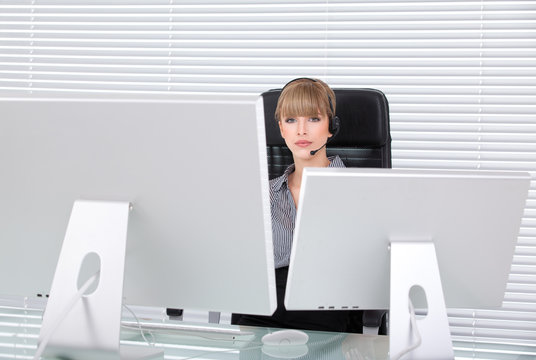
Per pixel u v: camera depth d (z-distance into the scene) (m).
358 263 1.09
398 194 1.02
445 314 1.03
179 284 1.09
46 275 1.14
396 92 2.54
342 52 2.57
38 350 0.97
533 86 2.49
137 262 1.08
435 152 2.54
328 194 1.01
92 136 0.98
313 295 1.12
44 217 1.07
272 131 1.97
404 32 2.54
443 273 1.10
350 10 2.57
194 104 0.92
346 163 1.92
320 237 1.05
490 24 2.50
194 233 1.03
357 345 1.18
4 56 2.74
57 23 2.71
